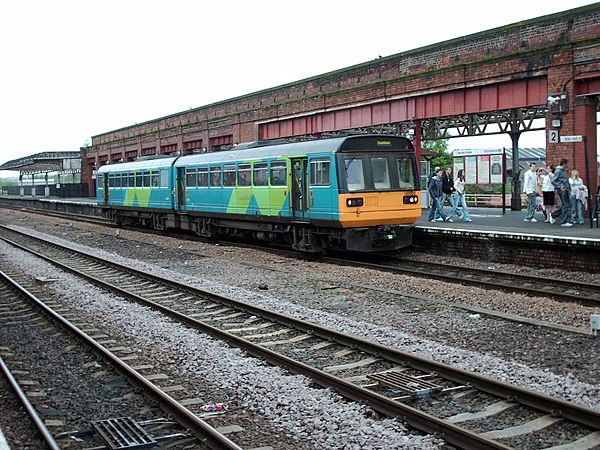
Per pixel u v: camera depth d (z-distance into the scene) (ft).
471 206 113.29
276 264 61.41
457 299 41.45
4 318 40.57
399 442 19.51
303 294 45.39
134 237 95.04
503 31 73.92
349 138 57.41
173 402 22.95
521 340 30.99
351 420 21.42
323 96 101.81
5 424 22.65
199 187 82.79
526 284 45.68
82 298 45.85
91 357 31.01
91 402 24.88
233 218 75.66
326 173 58.29
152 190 96.84
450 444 19.58
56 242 89.15
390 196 58.80
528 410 21.86
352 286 47.01
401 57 88.28
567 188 60.80
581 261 49.34
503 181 80.33
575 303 39.06
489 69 74.38
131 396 25.36
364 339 31.24
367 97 92.38
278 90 116.06
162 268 60.39
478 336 32.07
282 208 65.16
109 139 206.80
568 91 66.39
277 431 21.30
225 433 21.06
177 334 34.30
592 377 25.21
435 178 71.56
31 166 251.19
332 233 59.98
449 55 81.05
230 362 28.63
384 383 24.73
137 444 20.27
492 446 18.29
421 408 22.80
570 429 20.21
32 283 54.39
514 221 69.10
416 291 44.78
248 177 71.36
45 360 31.07
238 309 40.14
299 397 23.77
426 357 28.30
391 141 59.57
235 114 128.88
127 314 40.01
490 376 25.48
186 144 154.51
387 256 63.05
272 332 34.91
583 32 65.98
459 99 79.66
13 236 102.06
